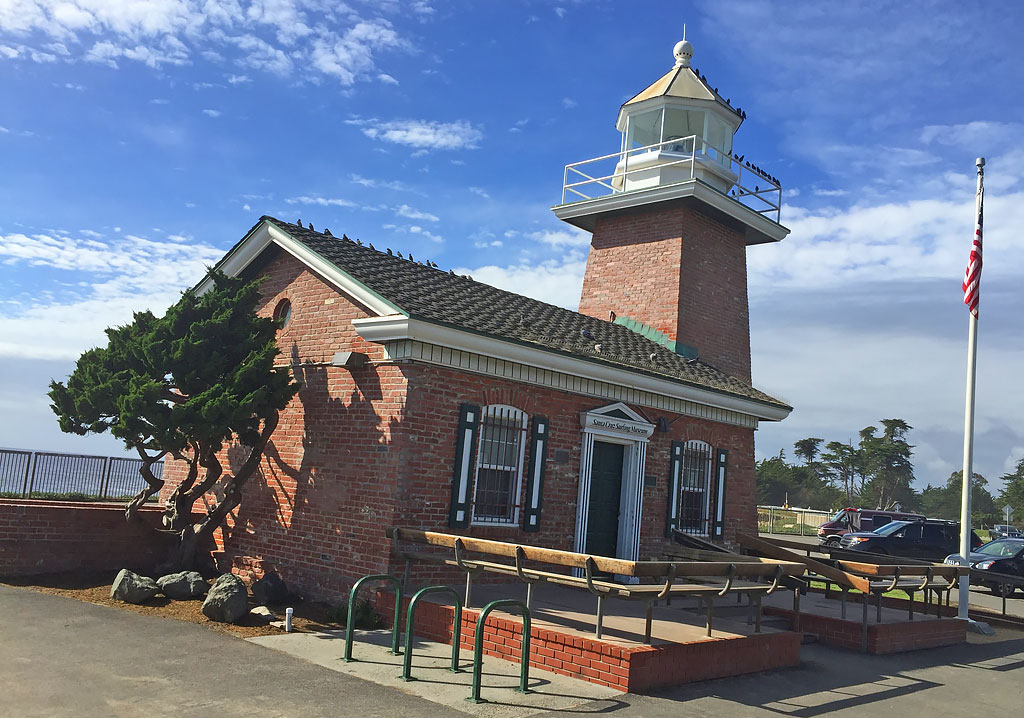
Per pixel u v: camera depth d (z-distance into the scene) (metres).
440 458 11.95
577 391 14.06
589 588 8.77
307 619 10.91
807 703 8.81
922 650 13.18
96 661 8.02
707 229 20.97
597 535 14.65
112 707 6.64
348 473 12.20
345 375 12.67
